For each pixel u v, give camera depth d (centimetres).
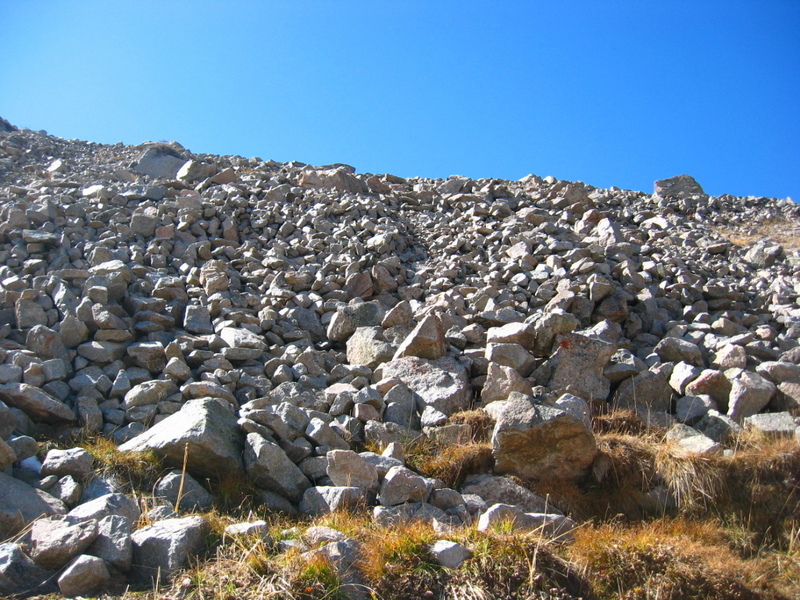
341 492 589
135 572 488
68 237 1120
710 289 1087
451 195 1648
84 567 459
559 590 512
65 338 792
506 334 856
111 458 606
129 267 1050
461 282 1123
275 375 798
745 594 549
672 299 1077
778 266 1302
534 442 664
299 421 682
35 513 522
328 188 1591
